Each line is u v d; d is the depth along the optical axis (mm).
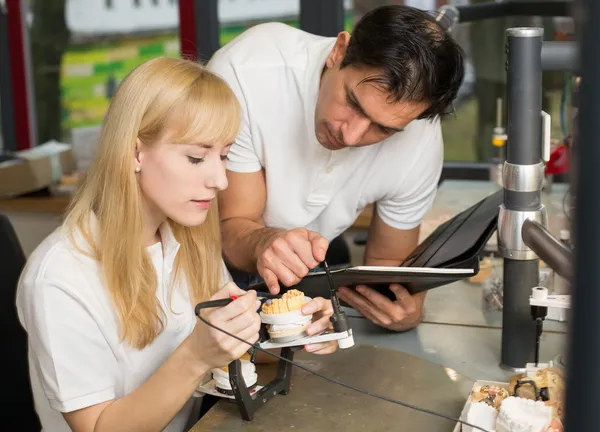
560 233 1920
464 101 3176
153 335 1333
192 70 1240
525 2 2242
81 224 1282
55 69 3629
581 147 334
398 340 1605
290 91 1682
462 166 3180
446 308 1789
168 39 3504
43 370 1239
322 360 1448
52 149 3477
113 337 1284
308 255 1401
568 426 354
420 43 1321
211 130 1210
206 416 1248
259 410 1258
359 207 1825
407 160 1738
